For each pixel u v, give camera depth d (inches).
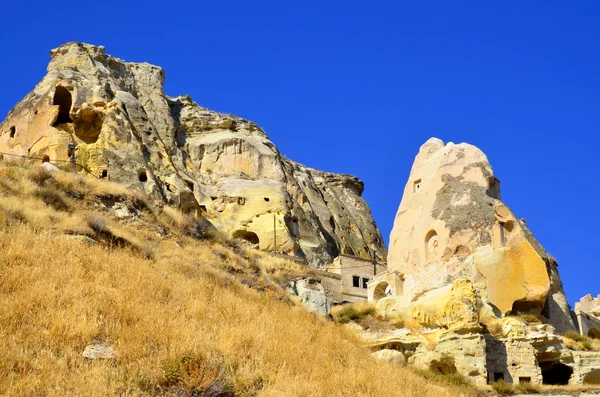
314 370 970.1
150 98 2947.8
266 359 956.0
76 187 1616.6
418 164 2108.8
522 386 1343.5
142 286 1103.0
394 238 2053.4
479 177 1936.5
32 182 1536.7
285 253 2464.3
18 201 1376.7
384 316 1720.0
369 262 2303.2
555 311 1814.7
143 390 794.8
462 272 1760.6
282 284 1653.5
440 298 1566.2
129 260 1230.3
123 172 2166.6
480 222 1829.5
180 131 2984.7
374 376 1036.5
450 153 2012.8
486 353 1446.9
